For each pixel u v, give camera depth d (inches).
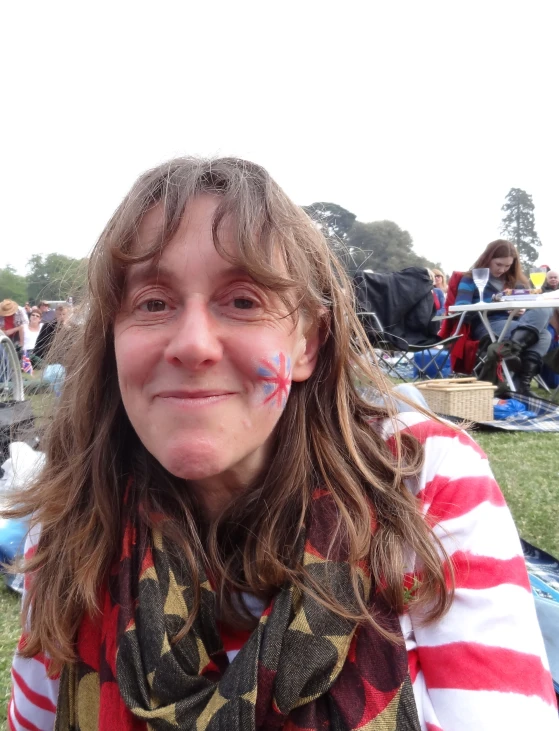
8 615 79.4
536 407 188.5
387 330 207.9
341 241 46.1
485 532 37.2
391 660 32.9
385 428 43.1
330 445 38.7
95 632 36.9
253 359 32.4
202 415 31.8
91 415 40.8
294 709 31.9
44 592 39.4
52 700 41.3
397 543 36.2
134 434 39.8
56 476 43.9
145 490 37.6
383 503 38.0
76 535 38.8
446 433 42.1
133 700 31.8
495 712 31.9
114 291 34.1
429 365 249.8
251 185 35.1
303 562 34.2
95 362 39.6
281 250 35.1
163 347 32.2
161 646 32.3
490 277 227.0
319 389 39.8
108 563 37.6
